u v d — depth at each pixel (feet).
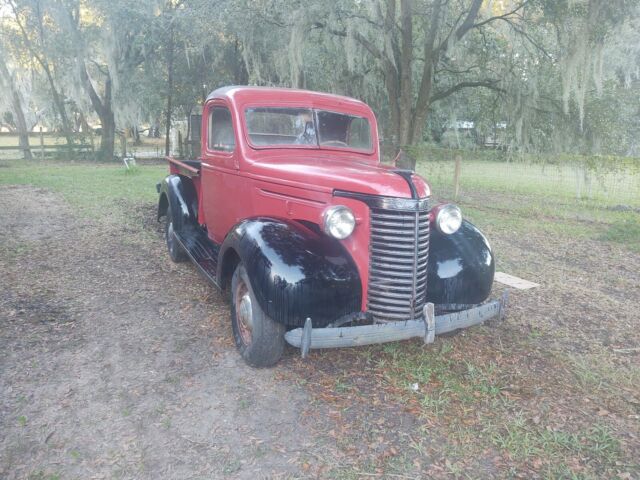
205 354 13.07
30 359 12.49
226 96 15.28
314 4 37.91
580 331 15.40
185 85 69.21
